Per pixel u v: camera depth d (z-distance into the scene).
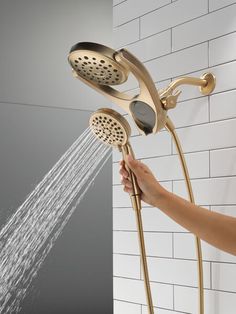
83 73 0.97
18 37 2.31
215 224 0.85
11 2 2.31
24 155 2.25
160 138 1.44
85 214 2.37
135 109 1.00
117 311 1.55
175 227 1.38
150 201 0.95
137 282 1.49
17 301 2.19
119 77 0.93
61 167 2.34
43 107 2.34
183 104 1.38
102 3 2.58
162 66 1.45
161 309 1.41
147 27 1.50
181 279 1.35
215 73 1.29
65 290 2.29
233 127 1.23
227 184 1.24
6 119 2.23
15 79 2.28
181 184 1.37
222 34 1.27
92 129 1.04
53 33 2.41
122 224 1.55
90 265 2.35
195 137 1.34
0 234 2.17
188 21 1.37
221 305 1.24
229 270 1.23
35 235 2.24
